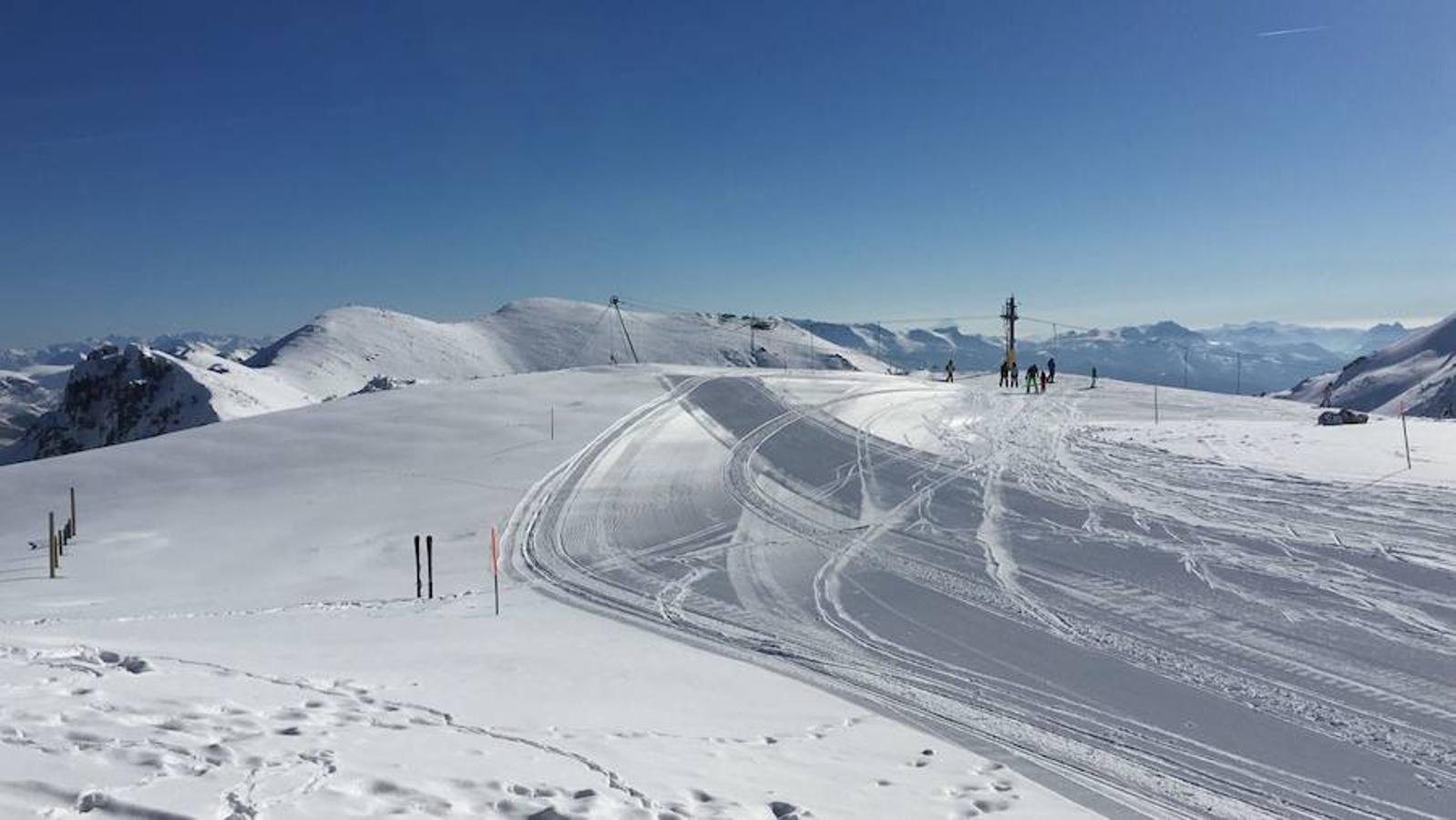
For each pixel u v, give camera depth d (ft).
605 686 32.09
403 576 60.54
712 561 60.59
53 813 14.66
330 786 17.17
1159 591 49.42
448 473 89.15
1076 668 37.91
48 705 20.25
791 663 38.93
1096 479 82.64
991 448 101.14
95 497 87.15
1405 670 36.96
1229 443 96.48
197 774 17.02
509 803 17.95
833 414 120.16
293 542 70.23
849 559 59.67
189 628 41.14
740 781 22.36
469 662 34.12
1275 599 47.19
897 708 33.09
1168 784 26.73
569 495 81.25
